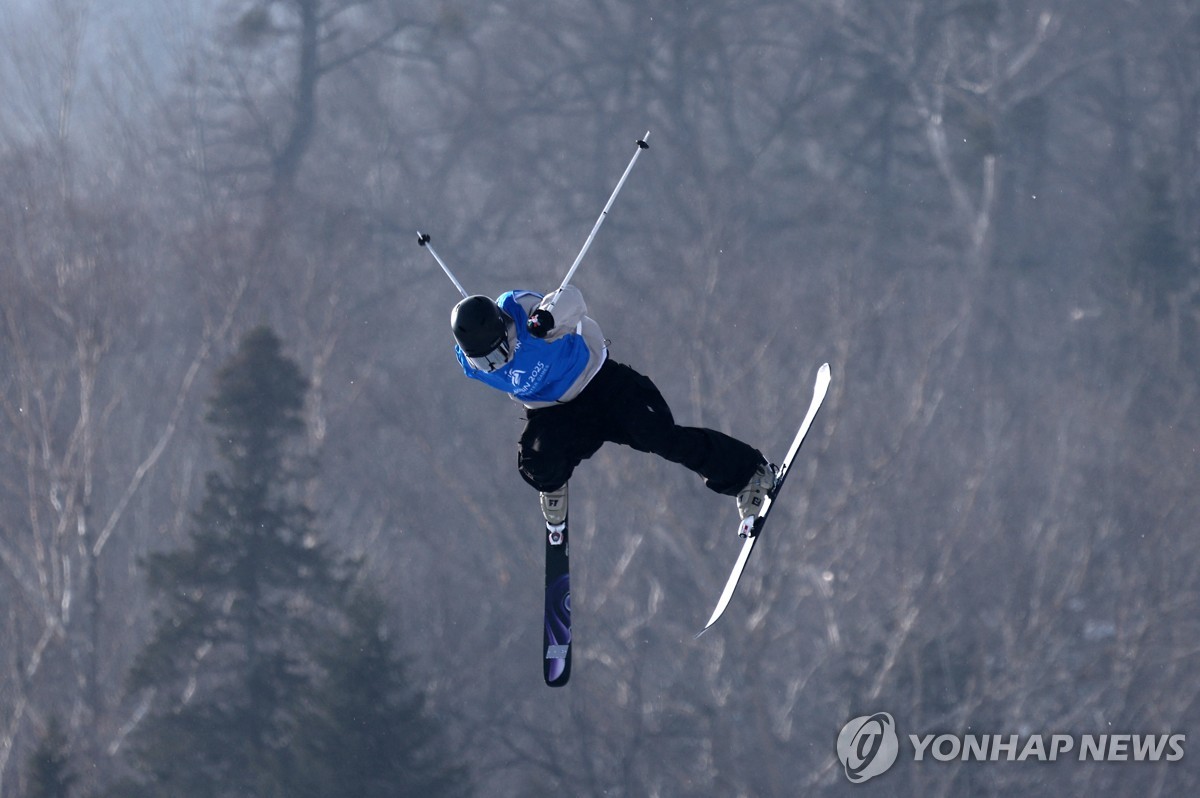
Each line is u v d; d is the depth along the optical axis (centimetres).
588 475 11806
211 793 9225
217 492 9862
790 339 13888
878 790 10256
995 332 16612
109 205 15250
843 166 19662
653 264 16025
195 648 9756
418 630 12519
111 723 10381
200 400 14000
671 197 17762
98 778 10056
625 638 11056
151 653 9619
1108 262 17338
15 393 12288
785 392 13150
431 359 15775
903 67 19688
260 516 9800
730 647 10662
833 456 12262
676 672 11281
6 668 10756
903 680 10419
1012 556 11706
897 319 15475
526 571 12169
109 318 12925
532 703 11806
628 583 11856
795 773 10794
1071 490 13000
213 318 14612
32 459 11012
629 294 15612
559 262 16938
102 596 11812
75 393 13475
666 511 10612
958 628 11388
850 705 10262
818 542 11075
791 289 15262
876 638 11325
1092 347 16138
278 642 10044
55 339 13112
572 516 11925
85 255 12888
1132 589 11350
